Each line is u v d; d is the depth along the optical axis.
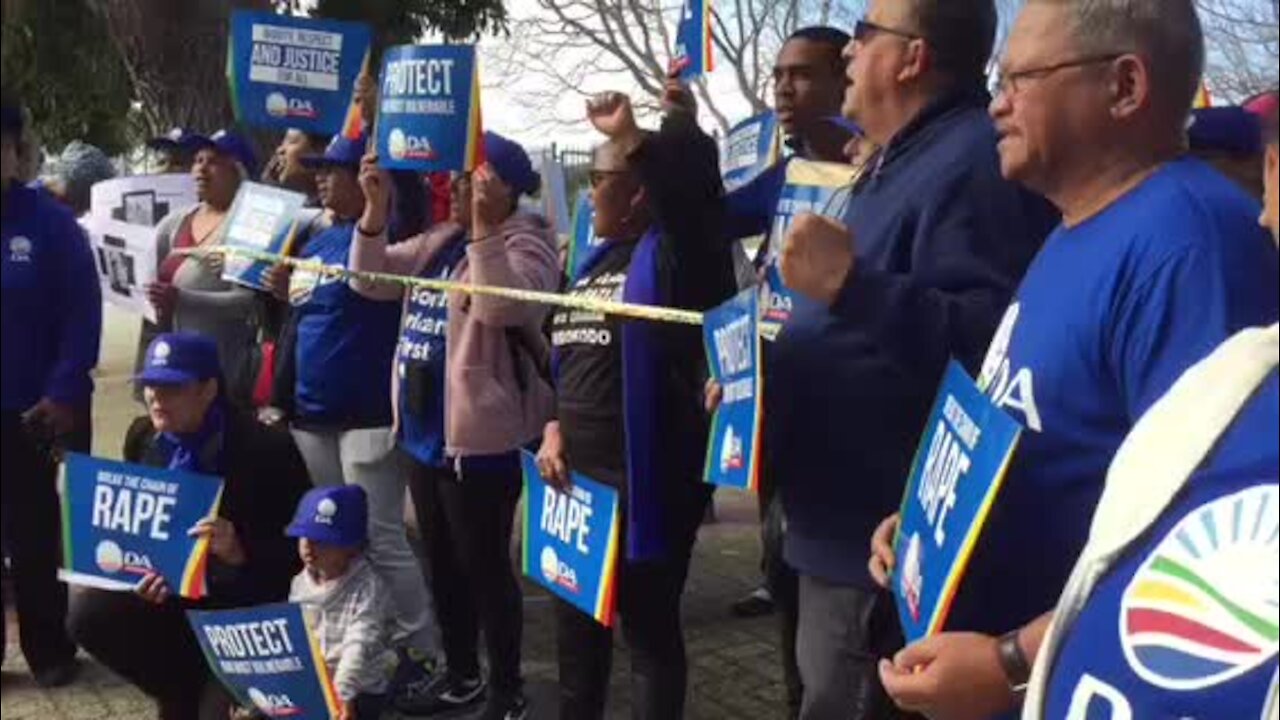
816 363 2.11
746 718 3.82
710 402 2.56
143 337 4.40
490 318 3.21
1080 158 1.60
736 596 5.01
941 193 1.95
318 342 3.77
